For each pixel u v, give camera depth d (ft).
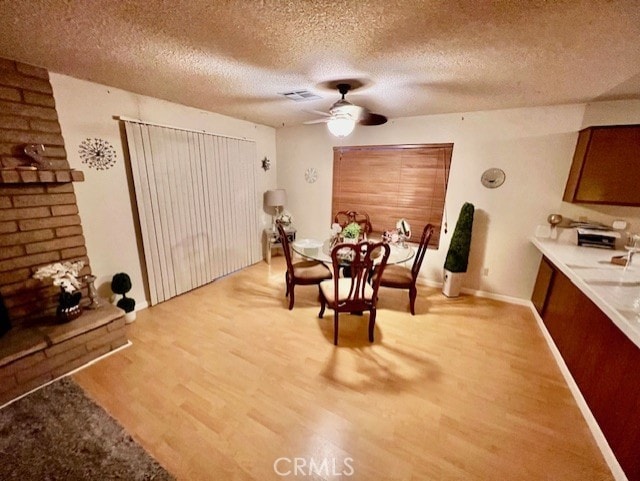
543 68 6.25
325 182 14.43
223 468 4.78
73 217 7.76
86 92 7.92
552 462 4.97
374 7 4.11
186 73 7.10
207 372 7.00
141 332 8.71
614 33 4.60
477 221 11.21
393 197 12.76
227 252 13.43
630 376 4.76
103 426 5.47
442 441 5.32
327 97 9.16
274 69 6.70
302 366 7.28
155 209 10.05
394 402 6.19
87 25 4.74
